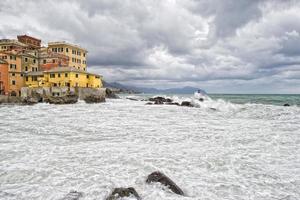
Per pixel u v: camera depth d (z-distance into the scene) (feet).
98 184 29.19
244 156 41.32
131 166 35.86
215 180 30.76
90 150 45.32
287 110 107.76
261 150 45.60
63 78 201.46
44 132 64.54
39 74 207.92
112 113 110.11
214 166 36.17
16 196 26.40
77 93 189.26
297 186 28.99
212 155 41.75
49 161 38.47
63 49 251.19
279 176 32.22
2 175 32.63
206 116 101.81
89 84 223.71
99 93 205.87
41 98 172.86
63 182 30.04
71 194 25.93
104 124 77.92
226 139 55.57
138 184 28.96
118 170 34.14
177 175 32.42
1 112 111.86
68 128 70.33
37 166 36.06
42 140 54.85
